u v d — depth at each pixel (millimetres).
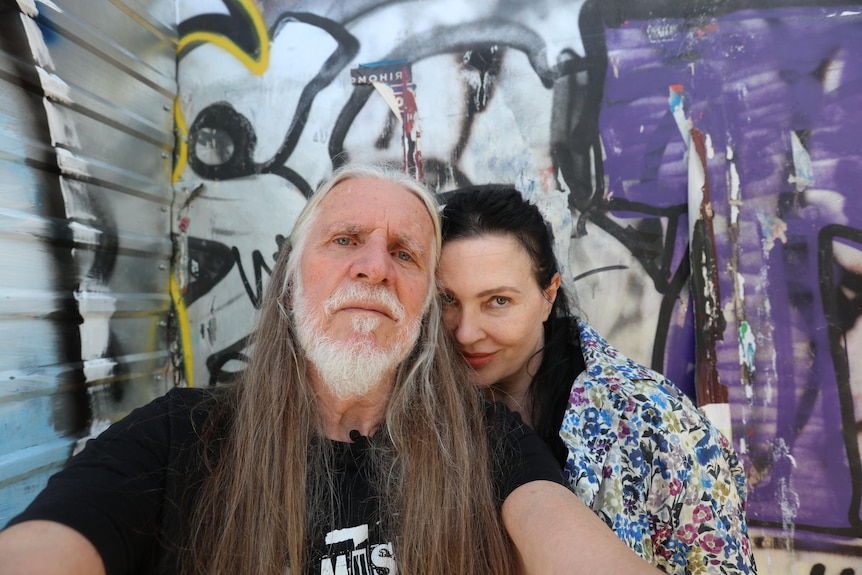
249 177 958
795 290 833
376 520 503
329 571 478
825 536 816
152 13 910
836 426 819
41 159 697
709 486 539
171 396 556
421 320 597
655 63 878
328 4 943
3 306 641
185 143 966
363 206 572
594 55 891
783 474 828
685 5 868
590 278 895
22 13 672
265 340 590
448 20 921
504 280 606
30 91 686
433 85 924
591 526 422
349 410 580
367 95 935
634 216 885
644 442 544
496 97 911
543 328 702
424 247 592
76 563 381
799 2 841
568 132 897
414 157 927
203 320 960
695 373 848
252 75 960
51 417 713
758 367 833
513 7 908
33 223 681
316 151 945
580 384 604
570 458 553
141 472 470
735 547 534
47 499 414
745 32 853
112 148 829
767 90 847
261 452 519
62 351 734
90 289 782
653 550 541
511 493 503
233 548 478
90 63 782
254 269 954
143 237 896
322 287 554
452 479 528
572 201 897
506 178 911
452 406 569
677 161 876
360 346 533
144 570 461
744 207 845
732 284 842
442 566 493
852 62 830
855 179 825
